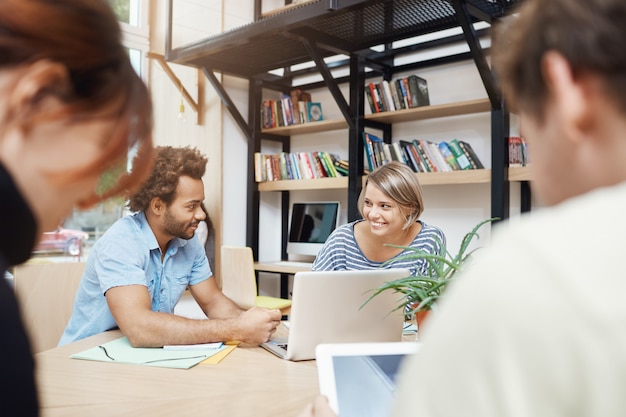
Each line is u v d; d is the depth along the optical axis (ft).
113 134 1.41
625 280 0.83
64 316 6.16
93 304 5.35
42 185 1.34
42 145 1.30
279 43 10.47
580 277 0.85
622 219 0.90
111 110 1.38
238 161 13.00
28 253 1.33
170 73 11.71
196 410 3.09
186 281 6.02
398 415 0.98
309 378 3.77
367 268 6.82
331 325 4.25
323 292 4.16
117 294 4.73
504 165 8.45
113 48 1.36
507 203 8.59
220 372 3.88
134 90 1.46
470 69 10.18
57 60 1.24
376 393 2.47
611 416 0.79
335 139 12.55
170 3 11.00
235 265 9.89
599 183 1.05
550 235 0.92
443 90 10.58
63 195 1.41
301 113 12.19
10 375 1.10
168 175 5.31
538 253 0.89
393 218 6.49
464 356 0.89
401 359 2.61
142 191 5.29
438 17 9.05
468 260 3.71
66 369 3.86
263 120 12.91
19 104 1.23
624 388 0.78
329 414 2.09
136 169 1.63
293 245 12.61
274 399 3.31
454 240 10.39
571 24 1.00
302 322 4.16
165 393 3.38
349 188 10.64
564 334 0.82
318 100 13.05
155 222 5.50
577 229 0.91
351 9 8.09
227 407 3.15
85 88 1.31
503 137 8.41
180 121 12.93
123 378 3.68
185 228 5.52
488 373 0.86
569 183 1.11
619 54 0.95
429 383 0.93
